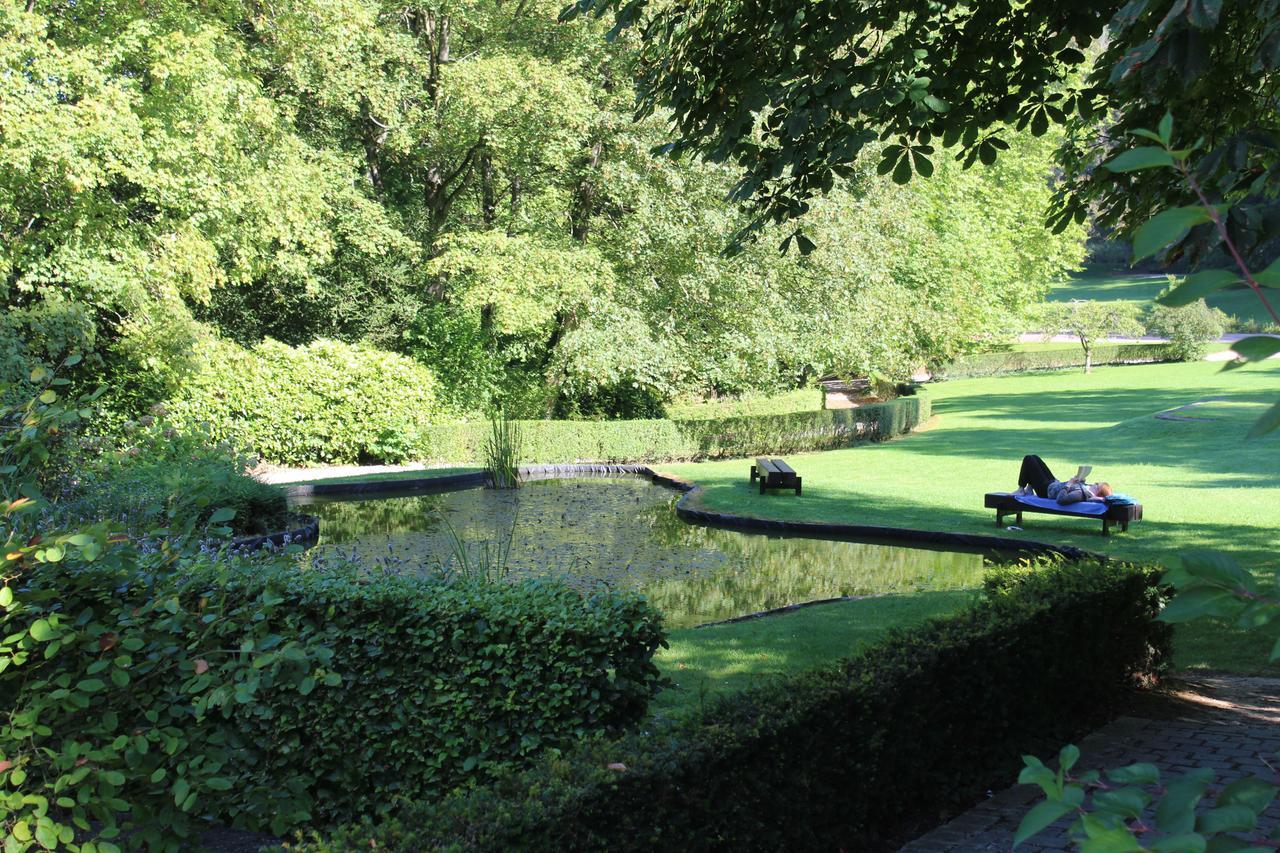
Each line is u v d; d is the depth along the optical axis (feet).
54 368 56.95
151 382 65.41
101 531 10.97
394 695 15.98
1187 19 10.82
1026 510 43.32
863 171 73.97
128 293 57.67
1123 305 153.28
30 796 10.30
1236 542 37.45
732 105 22.72
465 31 81.25
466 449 76.13
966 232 106.63
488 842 9.07
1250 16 16.60
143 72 59.67
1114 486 53.06
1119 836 3.58
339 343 72.64
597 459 78.02
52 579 13.16
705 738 11.62
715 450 81.25
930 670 14.73
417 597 16.37
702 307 77.20
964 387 141.79
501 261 71.46
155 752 12.80
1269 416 3.74
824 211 72.28
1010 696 16.34
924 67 20.36
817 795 12.76
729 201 21.35
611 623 16.26
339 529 48.98
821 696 13.02
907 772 14.33
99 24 58.18
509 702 15.87
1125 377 136.98
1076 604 18.28
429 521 51.60
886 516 47.98
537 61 69.62
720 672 22.48
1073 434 81.41
